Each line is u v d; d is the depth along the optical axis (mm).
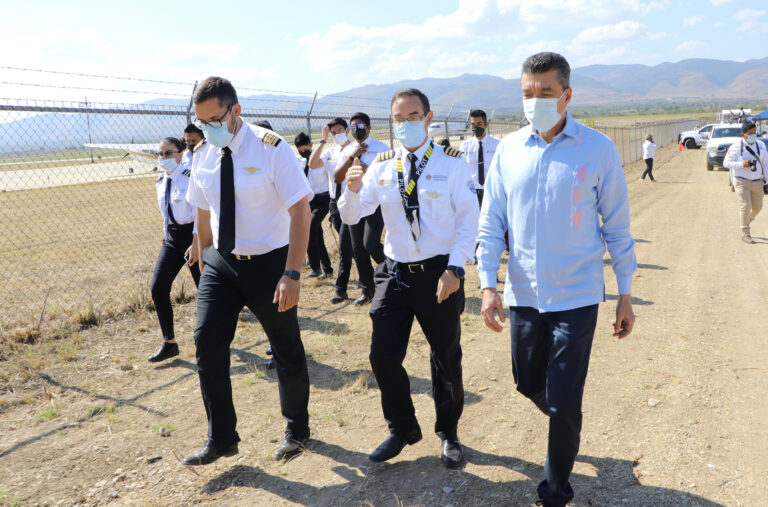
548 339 2428
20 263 9094
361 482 2850
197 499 2770
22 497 2816
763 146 8742
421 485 2793
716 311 5473
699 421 3301
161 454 3219
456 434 3037
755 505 2506
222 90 2625
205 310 2867
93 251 10102
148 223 13555
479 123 6320
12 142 6070
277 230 2883
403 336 2887
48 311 6035
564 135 2279
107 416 3713
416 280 2764
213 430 2908
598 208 2357
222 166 2779
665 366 4148
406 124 2729
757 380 3840
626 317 2377
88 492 2857
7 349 4805
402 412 2939
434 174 2738
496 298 2504
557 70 2193
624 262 2354
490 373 4160
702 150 36562
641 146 32312
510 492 2691
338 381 4141
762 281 6539
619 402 3590
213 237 2938
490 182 2551
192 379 4297
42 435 3459
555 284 2314
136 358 4723
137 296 6266
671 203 13883
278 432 3428
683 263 7648
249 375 4336
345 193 2979
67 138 6016
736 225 10609
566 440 2281
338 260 8344
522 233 2383
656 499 2574
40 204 16906
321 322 5508
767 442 3035
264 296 2861
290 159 2779
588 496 2619
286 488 2838
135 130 6047
